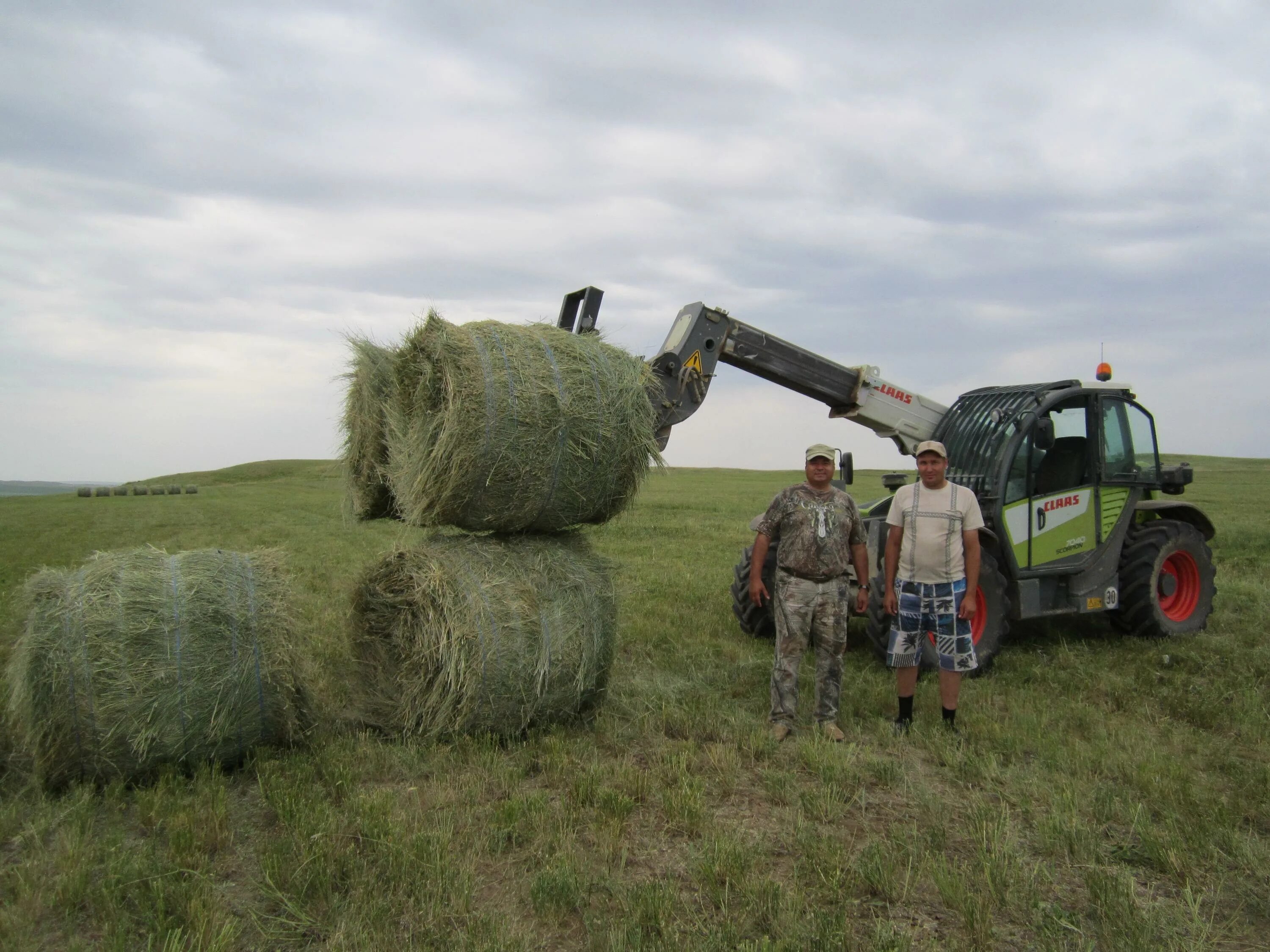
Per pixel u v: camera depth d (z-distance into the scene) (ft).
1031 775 14.80
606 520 18.52
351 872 10.98
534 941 9.84
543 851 11.78
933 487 17.25
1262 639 25.00
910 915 10.57
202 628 13.94
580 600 17.01
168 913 10.21
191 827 12.00
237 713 14.23
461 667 15.49
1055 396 22.86
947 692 17.21
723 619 27.89
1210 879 11.46
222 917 10.10
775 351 23.06
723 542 51.65
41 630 13.29
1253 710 18.07
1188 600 25.96
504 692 15.85
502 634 15.81
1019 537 22.70
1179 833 12.47
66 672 13.17
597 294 19.31
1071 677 20.98
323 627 24.68
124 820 12.89
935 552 17.01
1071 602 24.09
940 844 12.26
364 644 17.60
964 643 17.06
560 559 17.31
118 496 128.88
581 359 16.78
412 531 18.85
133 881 10.67
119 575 14.02
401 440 16.84
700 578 36.29
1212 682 20.45
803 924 10.11
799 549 17.02
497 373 15.67
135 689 13.41
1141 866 11.91
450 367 15.56
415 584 16.22
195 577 14.29
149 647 13.58
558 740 16.03
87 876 10.79
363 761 15.06
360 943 9.59
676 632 25.66
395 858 11.25
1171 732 17.12
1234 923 10.39
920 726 17.26
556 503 16.89
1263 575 37.47
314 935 9.88
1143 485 24.88
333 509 84.33
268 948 9.63
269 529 61.00
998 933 10.19
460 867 11.27
